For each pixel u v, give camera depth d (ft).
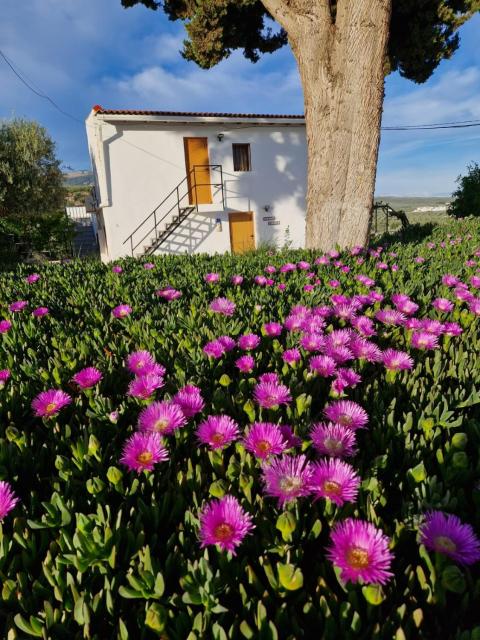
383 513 3.00
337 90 18.56
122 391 5.30
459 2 33.01
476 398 4.22
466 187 58.23
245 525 2.45
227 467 3.46
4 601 2.42
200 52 34.04
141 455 3.21
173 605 2.42
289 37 20.48
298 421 3.89
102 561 2.58
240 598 2.45
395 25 34.14
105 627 2.36
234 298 9.21
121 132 41.16
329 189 19.47
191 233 46.14
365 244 19.44
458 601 2.34
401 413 4.31
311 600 2.25
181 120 42.01
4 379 5.20
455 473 3.09
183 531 2.79
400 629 1.87
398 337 6.52
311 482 2.70
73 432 4.22
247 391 4.75
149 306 9.25
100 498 3.08
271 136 48.19
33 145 50.85
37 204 53.21
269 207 49.16
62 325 7.96
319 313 7.00
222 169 46.06
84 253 72.18
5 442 3.59
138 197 42.60
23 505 3.10
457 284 9.44
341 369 4.72
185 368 5.39
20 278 14.03
